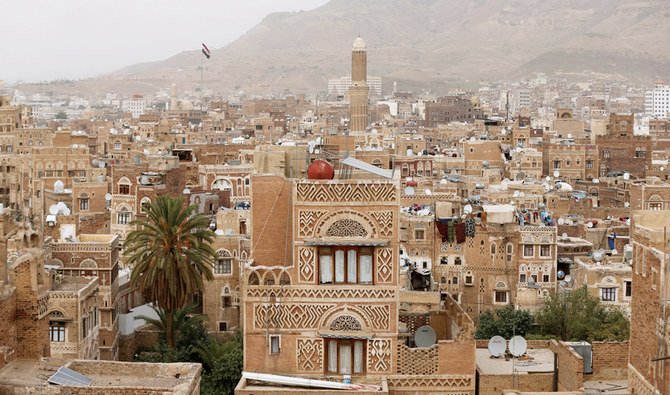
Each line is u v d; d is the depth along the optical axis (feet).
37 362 187.83
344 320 192.03
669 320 172.65
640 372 188.44
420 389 192.95
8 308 184.03
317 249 191.72
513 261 401.08
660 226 193.57
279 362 192.03
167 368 184.85
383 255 191.62
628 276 344.69
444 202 424.46
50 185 591.37
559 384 215.31
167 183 437.58
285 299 191.72
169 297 320.91
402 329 219.20
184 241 325.21
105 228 445.78
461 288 404.16
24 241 193.16
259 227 200.03
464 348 193.98
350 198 190.70
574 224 466.70
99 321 317.22
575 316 321.73
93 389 168.96
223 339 364.17
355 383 191.93
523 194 511.81
